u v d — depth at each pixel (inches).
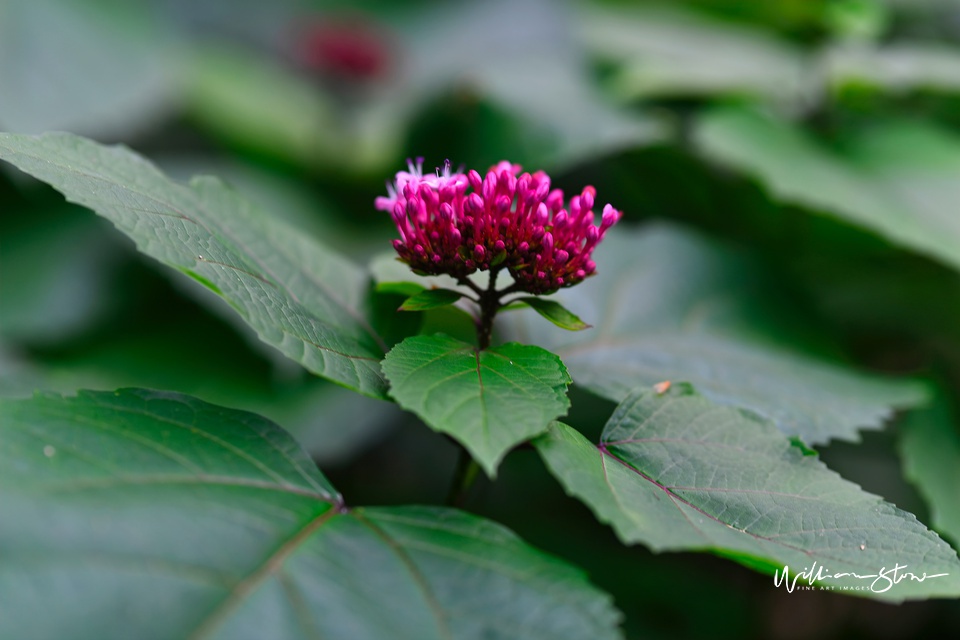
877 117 52.7
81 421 31.1
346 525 30.9
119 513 29.8
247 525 30.2
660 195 53.1
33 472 29.9
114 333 54.9
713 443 32.7
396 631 29.6
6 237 57.3
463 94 53.5
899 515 31.9
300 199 64.3
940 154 47.5
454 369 31.7
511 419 30.7
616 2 70.8
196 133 76.7
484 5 82.5
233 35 99.7
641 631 47.1
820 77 53.4
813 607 49.9
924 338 47.8
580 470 31.1
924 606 50.8
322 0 98.6
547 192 33.4
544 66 59.6
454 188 33.2
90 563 29.2
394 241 33.4
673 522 30.9
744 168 42.8
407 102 69.9
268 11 100.7
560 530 52.4
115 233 58.2
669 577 50.7
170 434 31.4
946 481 38.7
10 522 29.3
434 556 30.6
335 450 46.9
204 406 32.1
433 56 81.7
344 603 29.7
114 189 32.2
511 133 50.3
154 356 52.6
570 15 69.7
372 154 69.8
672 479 32.1
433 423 30.4
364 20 91.0
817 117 53.1
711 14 64.7
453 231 32.8
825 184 43.1
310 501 31.1
